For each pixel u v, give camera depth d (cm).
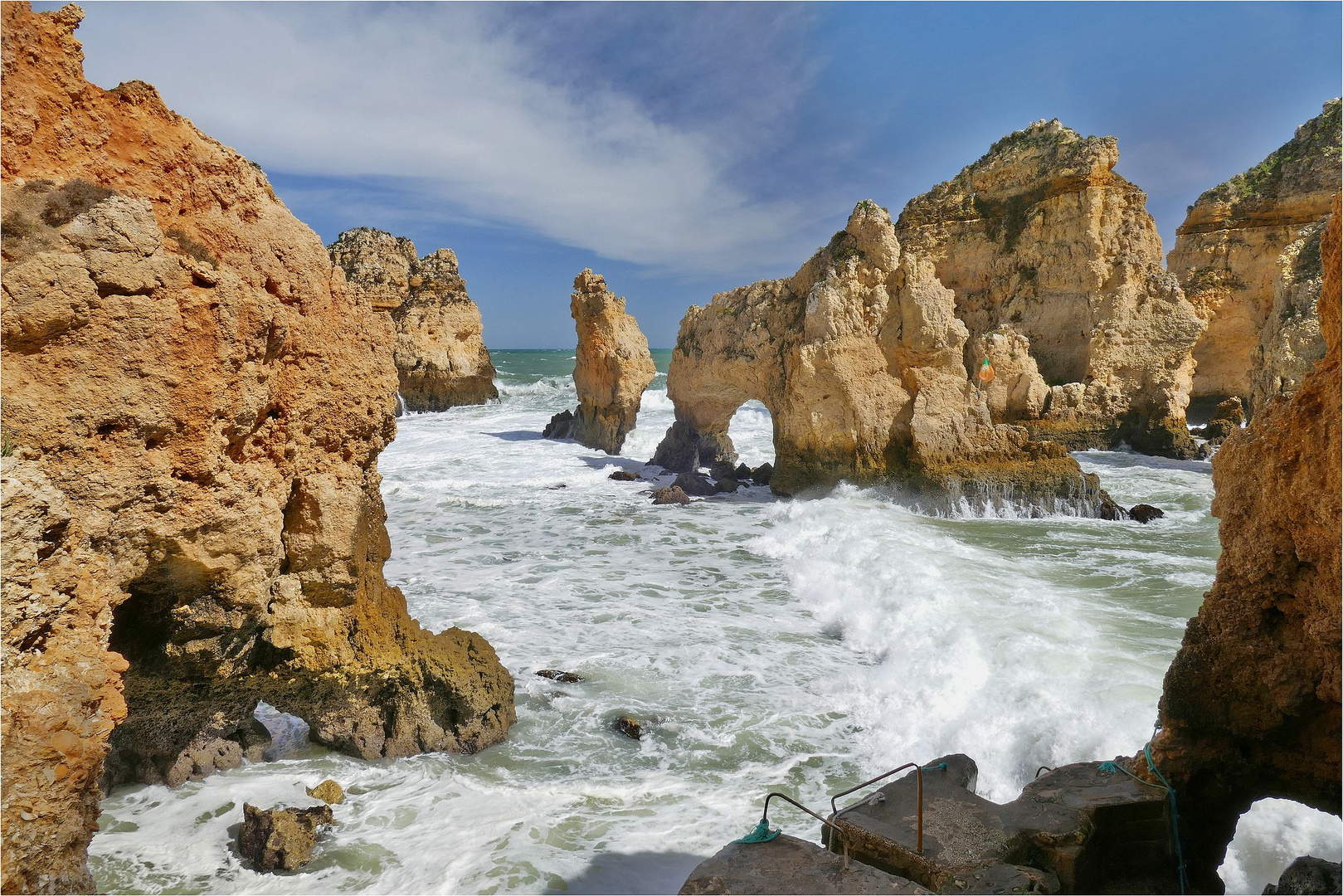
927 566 1591
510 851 770
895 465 2517
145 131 703
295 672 870
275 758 959
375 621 938
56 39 640
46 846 442
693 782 911
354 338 887
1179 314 3684
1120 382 3728
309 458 848
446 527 2278
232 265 735
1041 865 501
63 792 454
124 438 626
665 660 1262
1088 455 3553
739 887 434
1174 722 587
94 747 475
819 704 1110
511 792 887
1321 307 514
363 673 915
